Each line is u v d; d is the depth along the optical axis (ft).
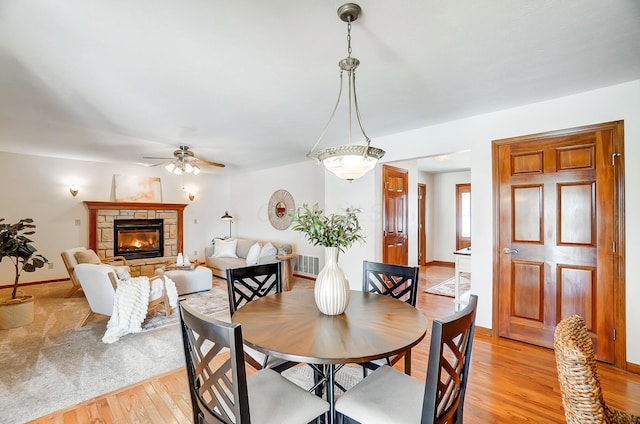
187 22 5.57
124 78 7.89
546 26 5.72
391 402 4.54
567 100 9.11
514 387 7.50
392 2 5.01
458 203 24.99
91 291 11.16
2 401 6.89
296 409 4.45
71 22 5.55
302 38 6.11
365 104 9.77
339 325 5.24
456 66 7.29
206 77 7.86
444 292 16.40
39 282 18.30
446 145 11.59
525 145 9.92
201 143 15.03
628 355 8.20
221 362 8.84
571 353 3.02
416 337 4.74
